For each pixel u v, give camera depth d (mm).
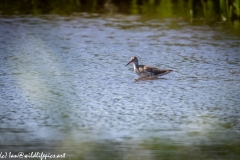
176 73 18062
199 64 19062
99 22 25219
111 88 16344
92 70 18281
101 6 28453
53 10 27406
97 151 11367
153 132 12664
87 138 12195
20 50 20656
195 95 15695
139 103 14922
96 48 21141
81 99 15117
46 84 16453
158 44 21766
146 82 17109
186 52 20625
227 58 19781
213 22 25250
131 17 26219
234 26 24578
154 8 27969
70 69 18312
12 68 18234
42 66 18594
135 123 13305
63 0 29297
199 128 12961
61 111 13562
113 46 21469
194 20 25578
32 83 16500
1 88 15945
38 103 14648
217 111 14273
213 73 17984
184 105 14773
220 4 25672
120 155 11125
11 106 14383
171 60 19625
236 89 16266
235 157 11125
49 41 22000
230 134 12539
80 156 11094
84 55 20125
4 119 13398
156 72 17594
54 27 24219
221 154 11281
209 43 21859
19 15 26172
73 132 12539
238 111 14258
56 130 12672
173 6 28094
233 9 25328
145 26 24562
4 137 12195
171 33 23438
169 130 12812
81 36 22891
